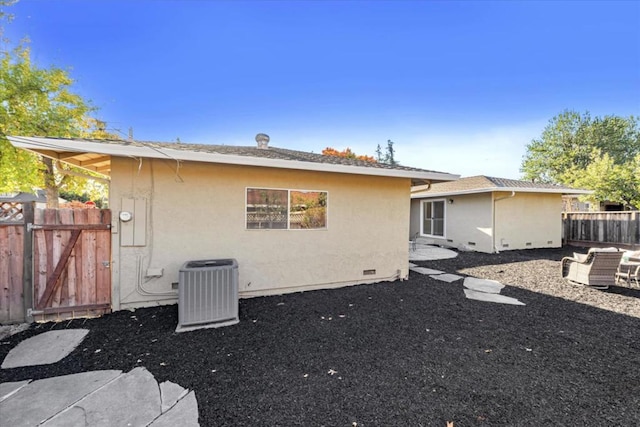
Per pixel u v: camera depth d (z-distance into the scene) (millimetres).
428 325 4355
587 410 2430
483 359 3324
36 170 10680
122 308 4898
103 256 4766
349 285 6715
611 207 22375
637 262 6805
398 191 7246
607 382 2855
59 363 3221
